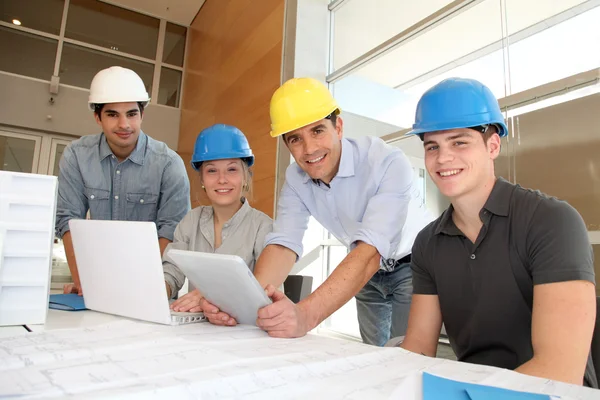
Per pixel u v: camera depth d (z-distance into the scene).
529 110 2.12
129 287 1.00
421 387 0.52
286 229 1.45
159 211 2.13
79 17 5.45
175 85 6.07
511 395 0.48
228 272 0.82
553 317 0.78
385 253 1.18
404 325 1.67
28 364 0.59
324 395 0.50
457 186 0.93
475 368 0.64
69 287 1.61
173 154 2.18
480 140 0.93
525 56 2.23
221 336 0.85
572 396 0.51
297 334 0.89
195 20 5.87
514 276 0.91
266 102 3.56
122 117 1.82
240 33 4.24
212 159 1.54
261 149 3.57
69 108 5.02
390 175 1.33
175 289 1.53
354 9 3.30
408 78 3.08
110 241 0.99
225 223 1.65
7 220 0.91
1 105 4.71
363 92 3.27
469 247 0.99
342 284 1.07
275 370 0.58
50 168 4.96
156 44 5.96
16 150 4.85
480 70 2.54
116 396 0.45
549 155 2.01
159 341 0.77
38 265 0.94
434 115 0.92
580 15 1.99
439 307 1.08
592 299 0.78
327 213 1.56
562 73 2.03
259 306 0.90
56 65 5.21
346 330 3.39
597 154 1.83
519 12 2.26
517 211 0.92
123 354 0.66
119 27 5.71
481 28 2.49
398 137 2.90
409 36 2.73
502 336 0.93
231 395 0.49
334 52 3.43
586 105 1.88
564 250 0.81
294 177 1.55
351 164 1.42
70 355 0.64
